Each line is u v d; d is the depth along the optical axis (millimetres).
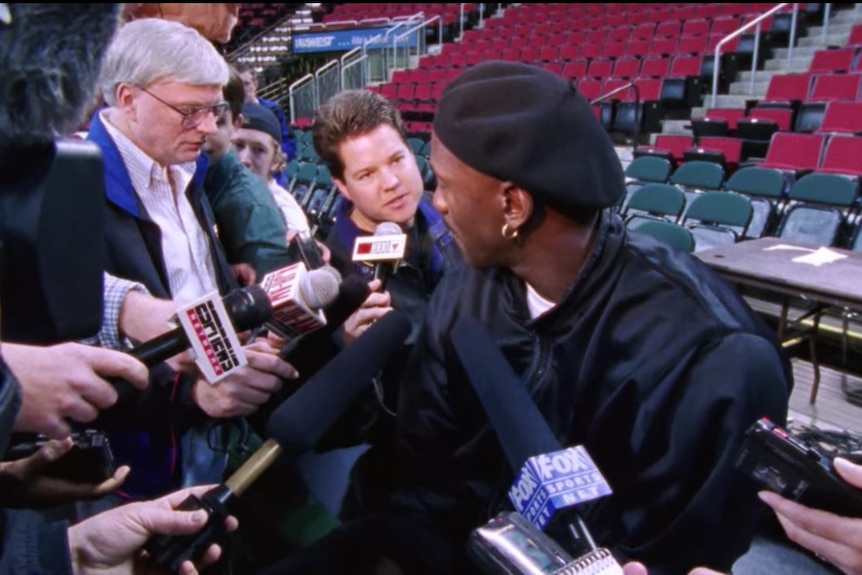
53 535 500
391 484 1034
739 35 8727
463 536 813
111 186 1147
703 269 764
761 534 1350
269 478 1078
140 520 667
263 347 948
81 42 327
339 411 771
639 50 9469
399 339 883
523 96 634
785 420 707
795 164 5535
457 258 1136
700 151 5727
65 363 611
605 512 733
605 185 658
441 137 670
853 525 594
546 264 713
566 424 743
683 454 681
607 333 710
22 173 396
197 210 1378
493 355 750
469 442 824
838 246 4012
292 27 14383
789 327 3115
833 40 8359
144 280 1171
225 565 797
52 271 422
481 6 13164
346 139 1351
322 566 772
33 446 769
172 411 975
